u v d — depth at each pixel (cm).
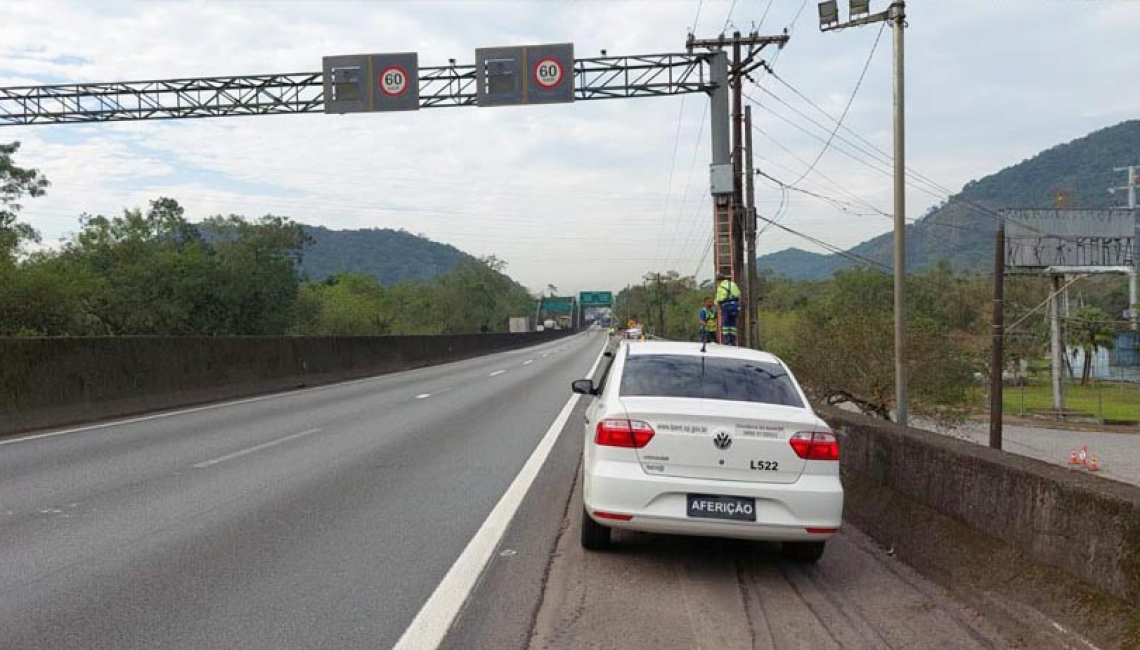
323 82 2653
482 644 469
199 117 2869
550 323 17100
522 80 2605
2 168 4706
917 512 664
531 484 949
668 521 584
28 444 1252
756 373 677
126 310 5341
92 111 2884
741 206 2975
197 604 527
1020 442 3594
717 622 514
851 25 1514
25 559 626
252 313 5991
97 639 468
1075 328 7050
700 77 2808
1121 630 419
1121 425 4328
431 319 11662
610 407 620
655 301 11500
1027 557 517
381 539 694
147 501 838
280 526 736
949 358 2672
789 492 580
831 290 8569
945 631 499
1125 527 436
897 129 1415
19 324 4225
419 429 1459
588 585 584
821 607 545
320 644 463
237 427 1477
